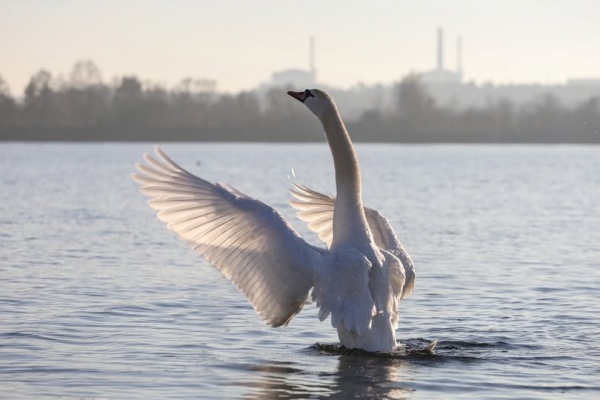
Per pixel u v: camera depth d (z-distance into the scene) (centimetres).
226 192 878
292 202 1065
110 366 986
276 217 895
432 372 962
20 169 6681
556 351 1073
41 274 1670
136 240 2288
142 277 1650
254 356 1036
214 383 915
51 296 1426
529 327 1219
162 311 1313
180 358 1025
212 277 1658
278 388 896
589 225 2788
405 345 1095
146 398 862
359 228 982
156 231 2514
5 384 910
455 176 6150
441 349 1077
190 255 1988
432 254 2047
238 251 886
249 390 889
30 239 2281
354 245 972
